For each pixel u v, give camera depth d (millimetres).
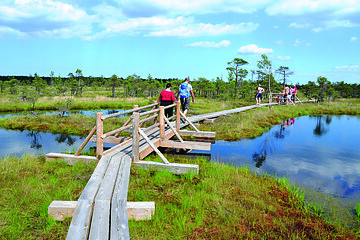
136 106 7770
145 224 3686
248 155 8789
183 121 11297
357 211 4828
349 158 8852
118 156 6008
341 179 6777
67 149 8844
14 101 25031
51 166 6098
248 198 4867
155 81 43750
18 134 11742
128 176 4711
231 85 41875
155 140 7680
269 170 7289
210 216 4062
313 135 12930
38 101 26344
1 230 3330
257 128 13570
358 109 26047
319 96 33875
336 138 12297
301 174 7086
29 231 3396
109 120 14617
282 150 9680
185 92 11055
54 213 3662
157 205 4234
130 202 3947
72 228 3068
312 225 4082
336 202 5367
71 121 14367
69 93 43219
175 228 3635
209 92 40656
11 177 5133
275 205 4848
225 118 15320
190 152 8805
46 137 11133
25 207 3998
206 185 5172
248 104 28750
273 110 20797
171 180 5445
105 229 3023
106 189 4031
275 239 3539
